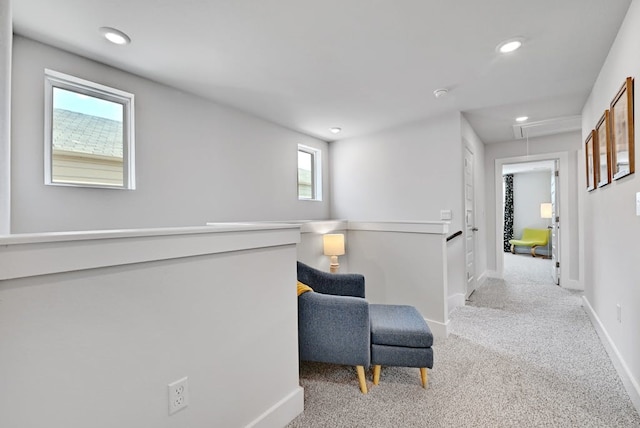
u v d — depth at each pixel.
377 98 3.17
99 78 2.38
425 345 1.87
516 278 5.16
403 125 4.06
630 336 1.87
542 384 1.95
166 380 1.12
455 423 1.59
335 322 1.86
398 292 2.96
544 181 8.16
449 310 3.44
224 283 1.33
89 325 0.93
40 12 1.79
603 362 2.23
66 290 0.88
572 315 3.26
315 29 2.00
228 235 1.32
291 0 1.71
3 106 0.96
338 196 4.79
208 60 2.37
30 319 0.81
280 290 1.61
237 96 3.08
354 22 1.92
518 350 2.43
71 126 2.33
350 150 4.65
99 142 2.47
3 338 0.78
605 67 2.40
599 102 2.64
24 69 2.04
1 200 0.94
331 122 3.92
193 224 3.00
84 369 0.92
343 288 2.34
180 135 2.90
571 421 1.61
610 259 2.33
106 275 0.96
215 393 1.29
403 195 4.10
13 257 0.76
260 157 3.74
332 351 1.87
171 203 2.83
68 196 2.22
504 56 2.35
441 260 2.71
